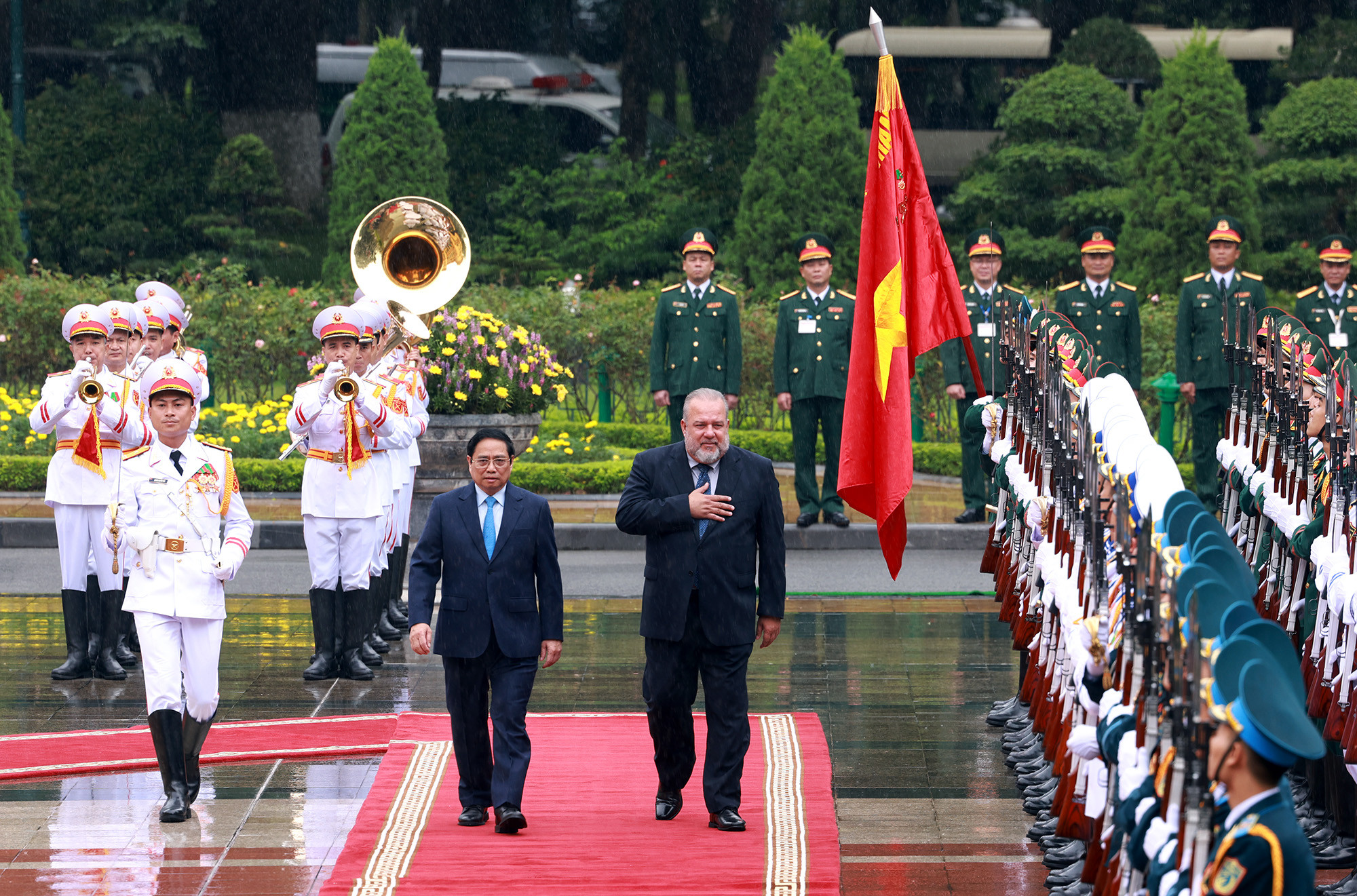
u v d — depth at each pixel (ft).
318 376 78.23
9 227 214.28
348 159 234.38
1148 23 266.36
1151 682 33.99
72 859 51.26
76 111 263.08
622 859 50.14
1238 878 27.09
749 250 195.31
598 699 72.74
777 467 147.43
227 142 265.54
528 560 53.67
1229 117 184.65
